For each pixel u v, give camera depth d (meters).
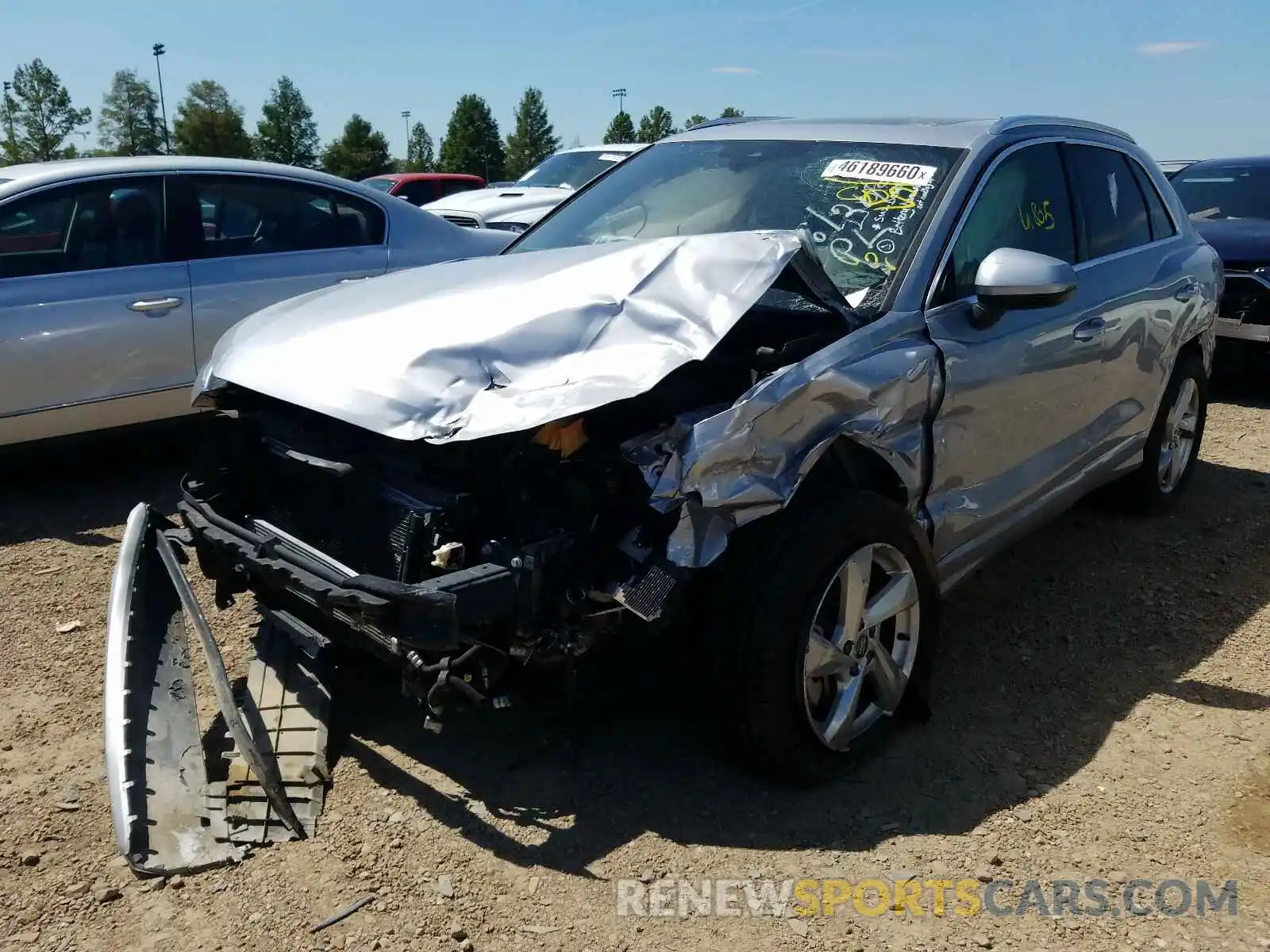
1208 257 5.32
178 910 2.53
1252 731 3.42
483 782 3.05
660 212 4.02
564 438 2.66
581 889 2.64
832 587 3.03
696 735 3.30
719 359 3.04
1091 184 4.40
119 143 85.88
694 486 2.60
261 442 3.17
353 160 80.75
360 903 2.57
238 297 5.88
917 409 3.18
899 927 2.54
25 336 5.22
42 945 2.42
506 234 7.29
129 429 5.72
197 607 2.99
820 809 2.97
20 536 5.00
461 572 2.54
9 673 3.66
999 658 3.91
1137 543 5.06
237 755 3.02
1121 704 3.59
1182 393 5.22
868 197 3.66
